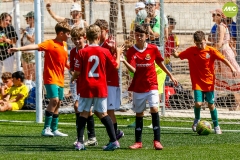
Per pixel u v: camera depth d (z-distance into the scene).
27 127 23.23
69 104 28.30
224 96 28.11
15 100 28.00
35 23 24.53
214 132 21.91
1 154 16.78
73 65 19.16
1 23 29.11
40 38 24.59
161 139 20.12
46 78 20.72
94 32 17.38
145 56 17.80
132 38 26.56
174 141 19.66
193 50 21.69
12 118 25.91
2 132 21.83
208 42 27.36
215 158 16.06
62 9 42.34
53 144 19.02
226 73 27.56
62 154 16.78
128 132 22.00
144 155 16.59
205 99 21.81
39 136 20.86
